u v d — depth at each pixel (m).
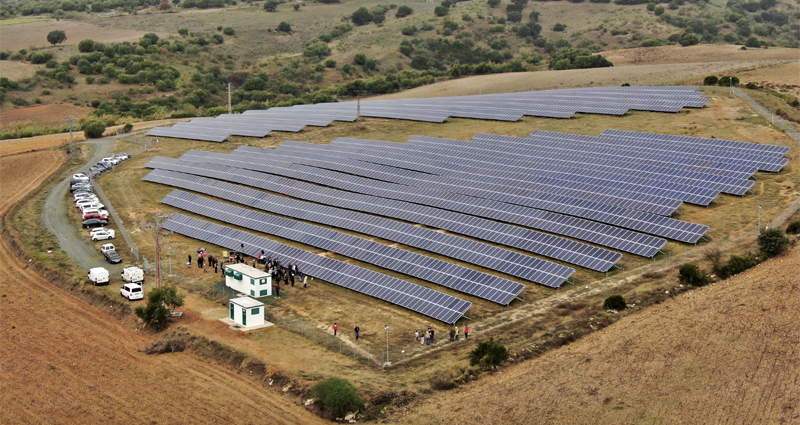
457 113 150.75
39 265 92.62
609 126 131.25
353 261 89.62
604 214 91.88
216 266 90.38
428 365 63.94
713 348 59.06
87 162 146.38
